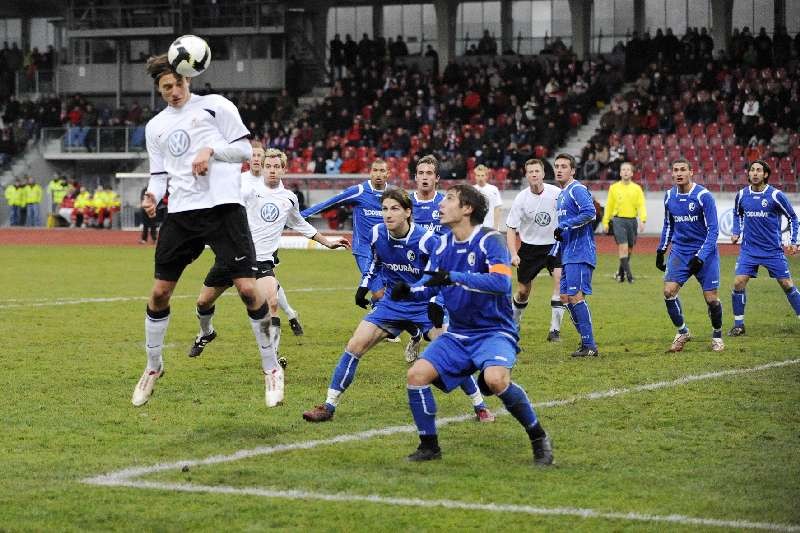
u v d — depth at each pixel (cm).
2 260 7669
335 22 14900
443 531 1662
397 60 13612
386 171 3716
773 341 3759
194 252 2373
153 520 1717
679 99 11431
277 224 3391
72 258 7894
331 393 2455
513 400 2033
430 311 2091
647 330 4081
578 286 3444
